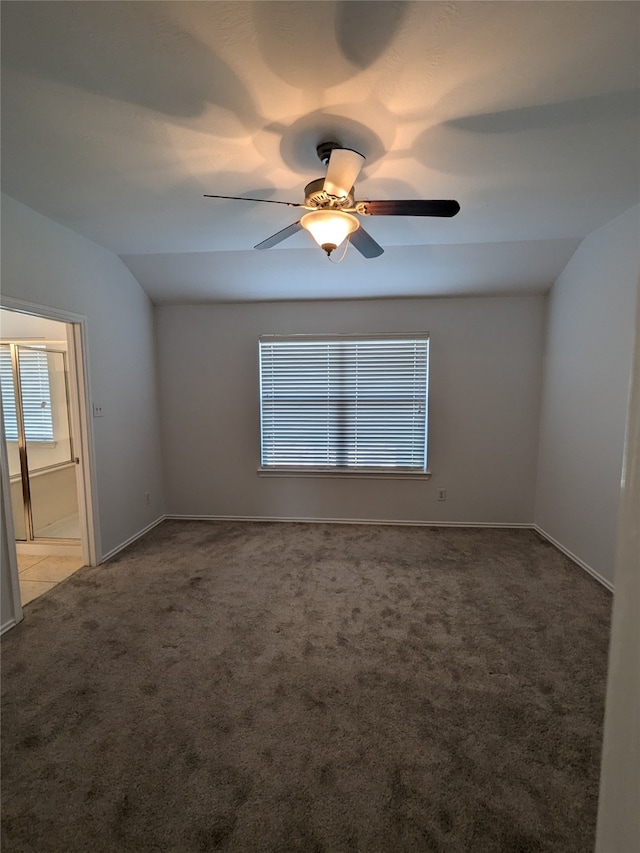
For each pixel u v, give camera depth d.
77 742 1.56
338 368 3.95
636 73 1.39
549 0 1.14
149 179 2.10
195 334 4.01
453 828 1.26
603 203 2.44
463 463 3.90
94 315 3.06
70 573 3.00
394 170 2.02
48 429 3.77
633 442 0.34
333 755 1.50
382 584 2.81
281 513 4.13
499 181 2.14
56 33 1.24
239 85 1.44
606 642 2.16
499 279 3.49
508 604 2.54
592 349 2.92
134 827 1.27
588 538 2.97
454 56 1.32
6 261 2.30
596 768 1.45
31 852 1.20
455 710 1.71
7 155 1.89
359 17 1.18
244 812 1.31
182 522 4.11
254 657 2.05
